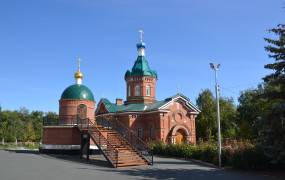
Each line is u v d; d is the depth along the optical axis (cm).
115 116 5169
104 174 2228
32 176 2028
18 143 7156
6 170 2238
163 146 3897
